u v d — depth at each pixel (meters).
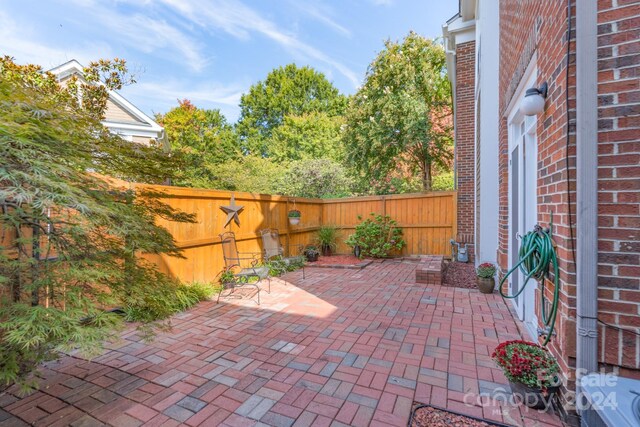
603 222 1.75
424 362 2.67
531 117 3.20
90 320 1.90
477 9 6.84
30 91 1.88
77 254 1.98
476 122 7.19
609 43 1.73
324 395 2.21
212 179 10.66
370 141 11.08
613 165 1.73
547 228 2.31
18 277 1.73
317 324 3.60
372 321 3.69
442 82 11.86
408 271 6.80
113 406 2.11
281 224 7.39
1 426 1.91
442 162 12.11
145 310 2.75
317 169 12.23
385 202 8.82
